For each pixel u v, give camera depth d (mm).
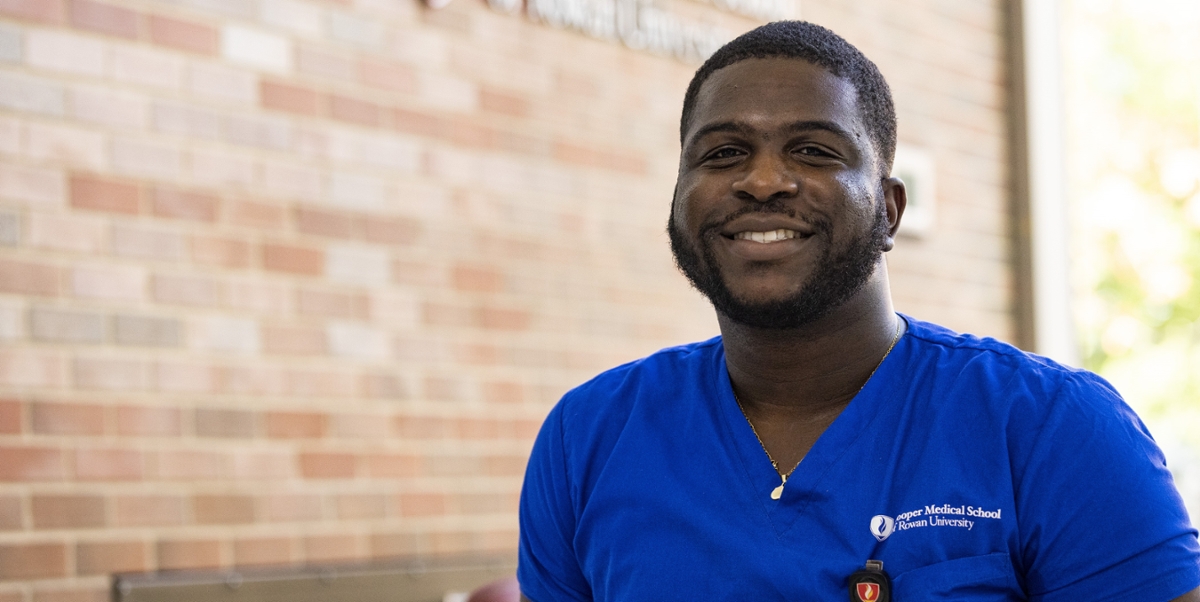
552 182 3945
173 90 3279
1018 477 1603
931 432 1659
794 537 1647
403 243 3641
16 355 2998
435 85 3746
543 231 3914
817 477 1667
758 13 4480
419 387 3637
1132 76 10180
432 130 3727
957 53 5105
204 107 3326
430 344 3666
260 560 3309
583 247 3990
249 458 3318
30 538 2975
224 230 3332
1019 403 1636
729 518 1685
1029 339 5172
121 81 3199
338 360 3496
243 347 3336
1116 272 10273
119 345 3143
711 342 1921
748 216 1649
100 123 3158
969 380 1689
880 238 1699
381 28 3662
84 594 3031
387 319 3594
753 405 1789
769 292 1646
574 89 4023
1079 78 10094
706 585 1657
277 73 3461
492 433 3764
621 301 4051
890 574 1593
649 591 1685
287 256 3432
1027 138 5254
